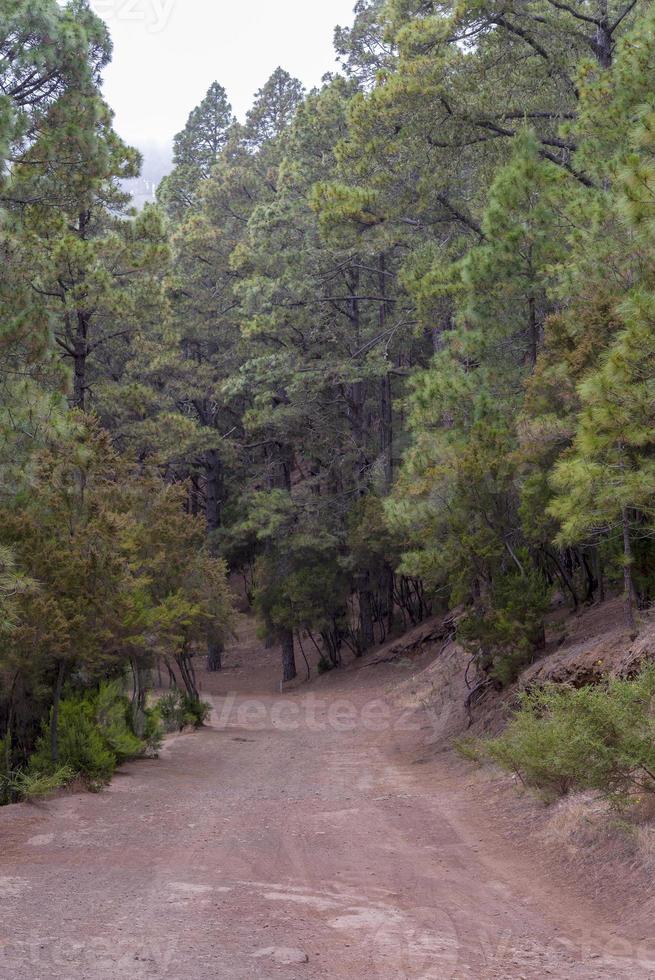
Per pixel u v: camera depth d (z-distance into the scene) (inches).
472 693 853.8
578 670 585.9
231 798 581.9
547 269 743.7
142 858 387.5
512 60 1016.2
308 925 277.0
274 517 1765.5
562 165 1016.9
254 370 1733.5
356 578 1793.8
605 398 475.5
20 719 668.7
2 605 509.0
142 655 804.6
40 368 745.0
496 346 869.2
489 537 784.3
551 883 338.0
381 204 1195.9
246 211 2415.1
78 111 882.1
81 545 633.0
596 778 356.2
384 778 681.6
